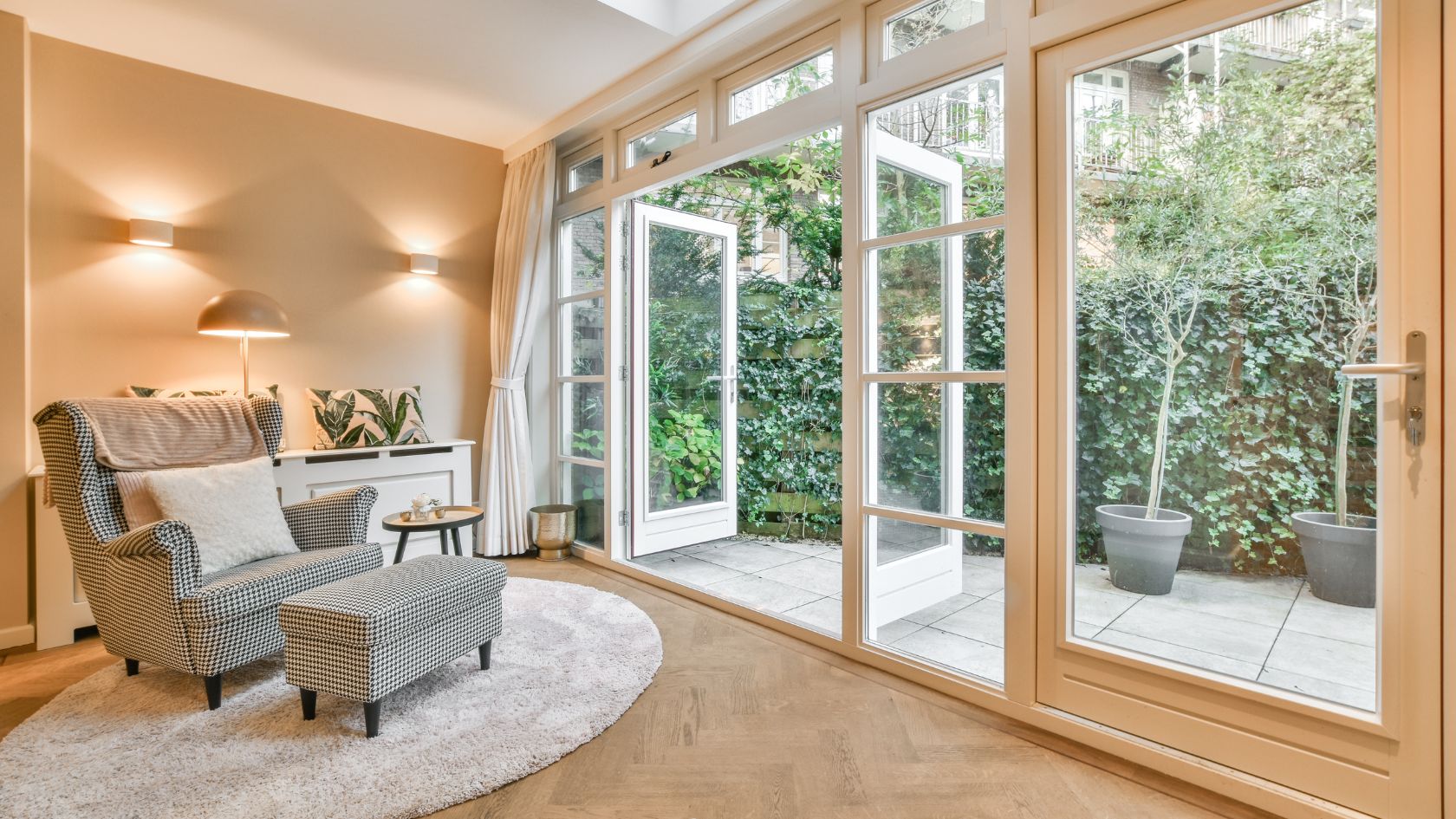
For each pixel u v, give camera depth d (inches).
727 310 184.4
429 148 163.9
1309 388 65.3
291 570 92.6
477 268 172.4
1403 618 59.6
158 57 125.8
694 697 90.3
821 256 185.6
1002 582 90.4
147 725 80.7
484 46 122.8
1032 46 81.0
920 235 94.5
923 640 98.6
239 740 77.0
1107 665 77.6
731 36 114.0
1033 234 81.7
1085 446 80.1
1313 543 65.4
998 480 88.0
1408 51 58.7
